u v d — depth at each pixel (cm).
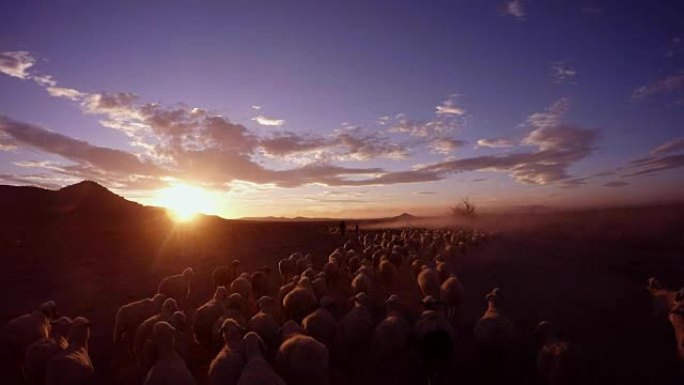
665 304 1305
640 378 934
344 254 2339
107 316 1460
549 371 800
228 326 813
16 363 906
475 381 933
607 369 983
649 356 1052
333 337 1023
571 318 1373
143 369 955
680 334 884
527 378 936
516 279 2092
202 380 938
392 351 932
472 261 2759
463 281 2052
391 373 973
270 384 662
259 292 1498
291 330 934
